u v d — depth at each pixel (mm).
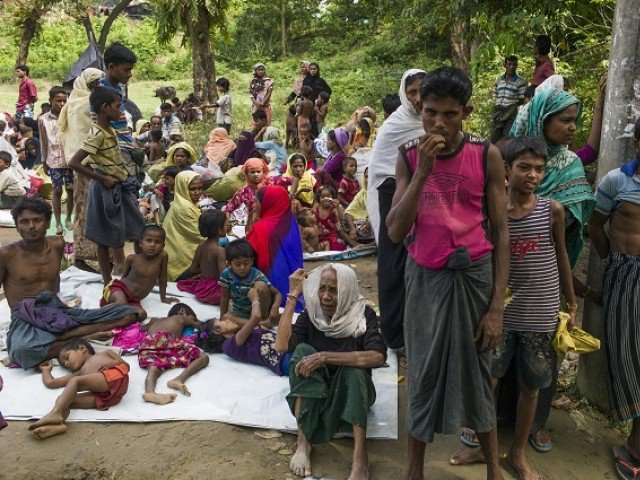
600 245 3676
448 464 3477
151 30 29797
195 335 4555
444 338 2846
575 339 3369
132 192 5555
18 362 4184
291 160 7695
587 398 4047
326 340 3688
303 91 12773
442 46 22359
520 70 10133
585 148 4191
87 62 13938
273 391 4023
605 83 4027
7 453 3439
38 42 25453
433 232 2801
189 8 15203
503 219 2855
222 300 4762
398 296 3648
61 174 7656
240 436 3619
